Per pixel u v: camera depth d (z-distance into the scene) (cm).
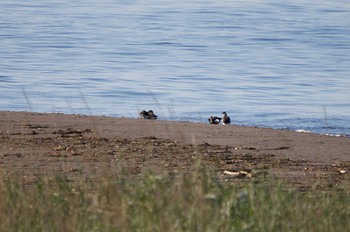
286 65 10006
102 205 2108
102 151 3741
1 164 3394
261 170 3409
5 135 4175
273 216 2098
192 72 9212
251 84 8375
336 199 2602
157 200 2061
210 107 6838
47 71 8956
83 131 4359
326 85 8419
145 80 8456
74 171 3231
